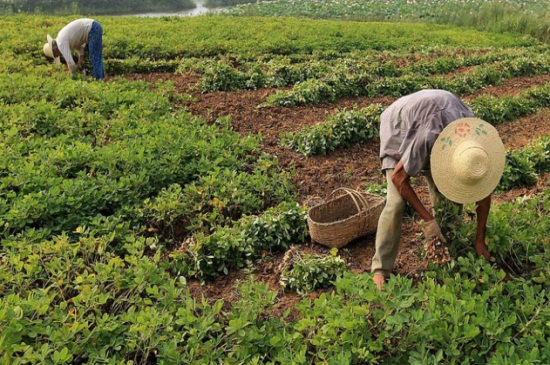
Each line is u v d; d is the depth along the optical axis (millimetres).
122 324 4820
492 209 6223
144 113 10516
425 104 4746
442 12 26734
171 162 8211
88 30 12234
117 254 6445
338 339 4469
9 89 11320
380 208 6570
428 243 5008
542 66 16531
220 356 4574
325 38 19078
